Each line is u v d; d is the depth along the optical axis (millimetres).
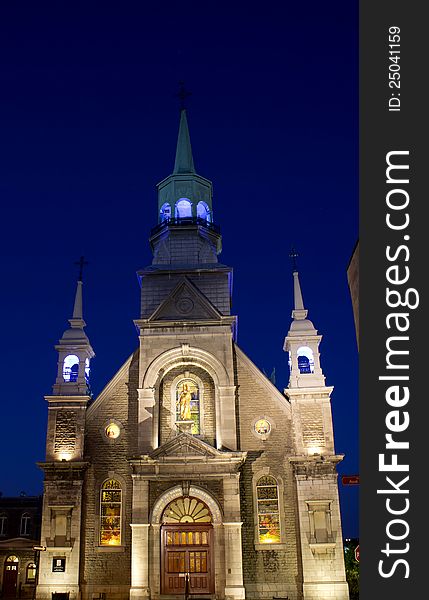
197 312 38469
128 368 37969
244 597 32219
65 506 34531
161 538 34094
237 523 33312
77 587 33250
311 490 34375
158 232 43781
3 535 52031
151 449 35281
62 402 36719
